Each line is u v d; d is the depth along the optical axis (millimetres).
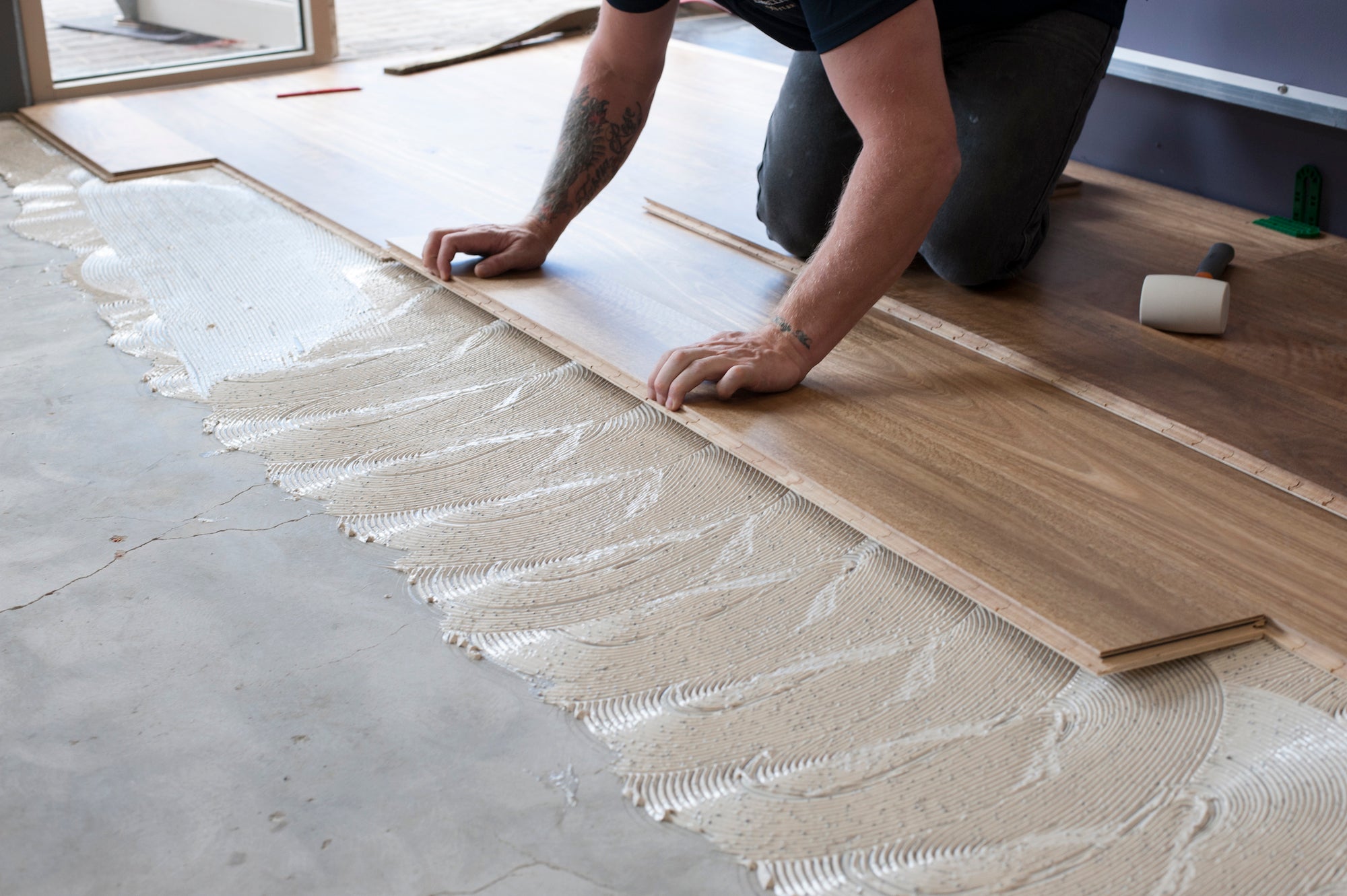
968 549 1282
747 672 1177
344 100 3521
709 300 2018
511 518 1438
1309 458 1529
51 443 1595
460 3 5523
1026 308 2020
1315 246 2387
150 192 2656
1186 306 1888
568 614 1269
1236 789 1021
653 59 2010
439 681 1179
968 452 1512
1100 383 1729
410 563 1359
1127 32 2729
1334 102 2307
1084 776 1040
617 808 1024
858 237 1552
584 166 2072
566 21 4473
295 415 1683
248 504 1472
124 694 1150
